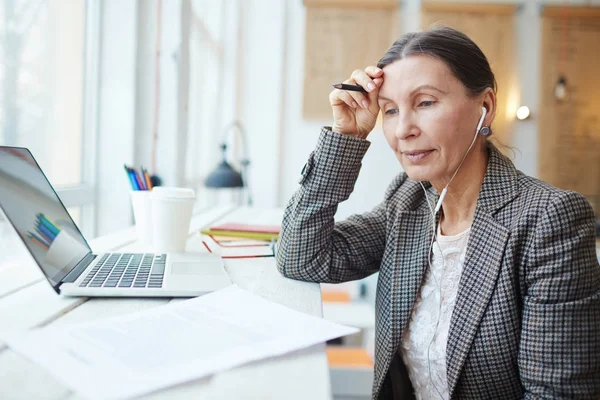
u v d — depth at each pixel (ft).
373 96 3.15
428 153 2.81
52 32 4.96
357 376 7.16
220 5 11.94
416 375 3.10
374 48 12.53
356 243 3.42
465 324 2.67
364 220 3.57
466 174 2.93
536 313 2.50
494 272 2.63
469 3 12.45
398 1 12.41
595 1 12.48
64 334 1.92
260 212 7.35
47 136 4.97
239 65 12.59
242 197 12.52
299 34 12.71
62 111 5.24
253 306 2.38
